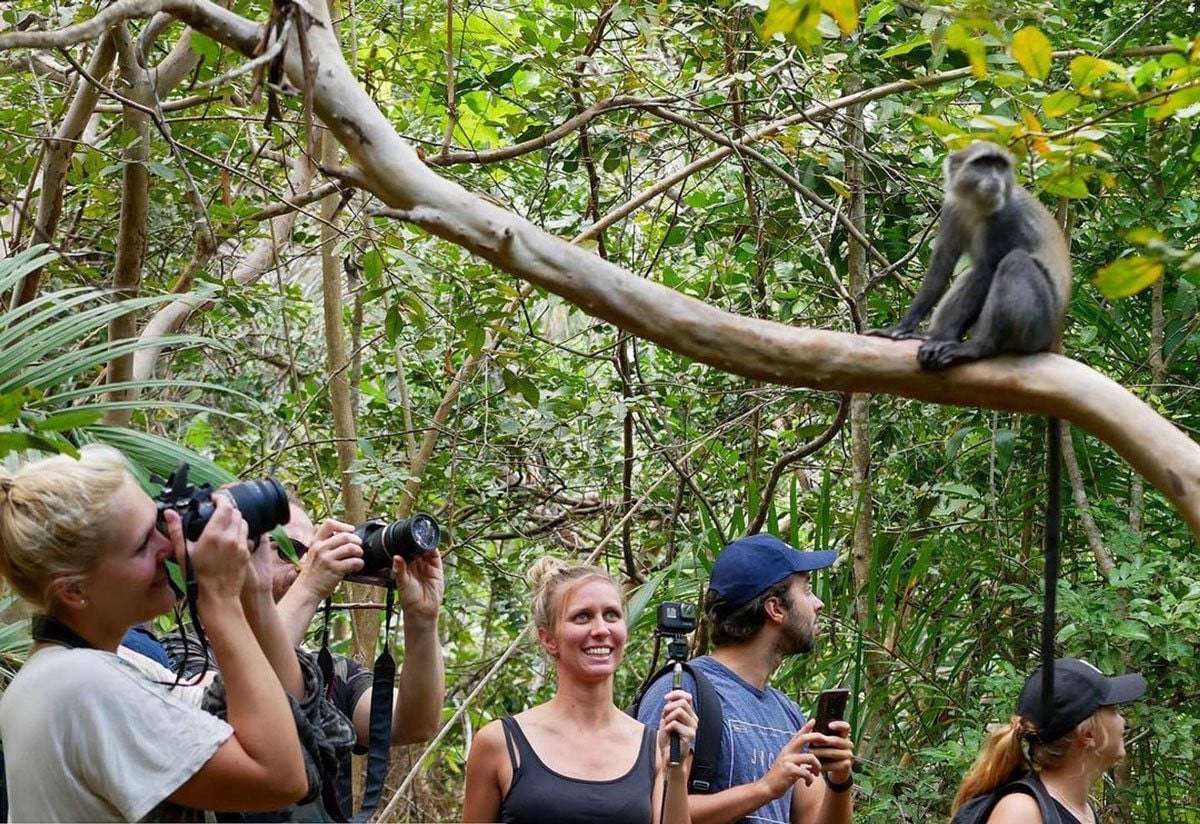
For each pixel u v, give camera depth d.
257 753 2.30
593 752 3.49
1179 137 5.65
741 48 6.54
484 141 8.05
